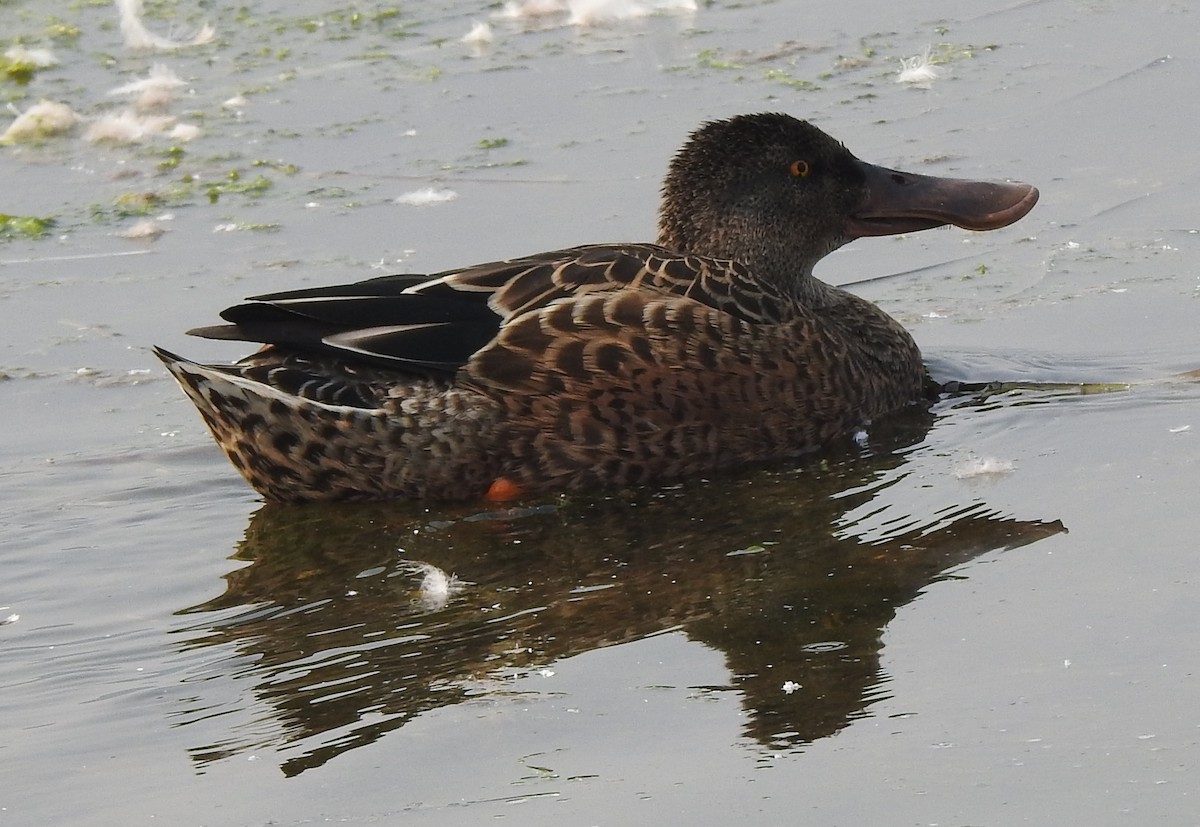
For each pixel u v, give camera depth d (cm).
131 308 1552
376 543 1142
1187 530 1016
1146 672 847
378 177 1808
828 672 890
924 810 746
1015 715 820
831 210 1421
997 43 2075
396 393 1187
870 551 1052
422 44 2233
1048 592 956
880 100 1911
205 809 797
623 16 2286
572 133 1878
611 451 1205
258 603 1052
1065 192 1662
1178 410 1224
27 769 850
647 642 950
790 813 754
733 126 1408
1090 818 728
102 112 2055
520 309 1208
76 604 1063
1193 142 1741
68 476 1265
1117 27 2081
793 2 2320
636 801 775
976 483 1142
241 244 1670
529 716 867
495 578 1066
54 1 2500
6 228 1739
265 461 1201
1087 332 1395
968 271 1555
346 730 870
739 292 1262
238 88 2103
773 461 1253
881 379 1308
